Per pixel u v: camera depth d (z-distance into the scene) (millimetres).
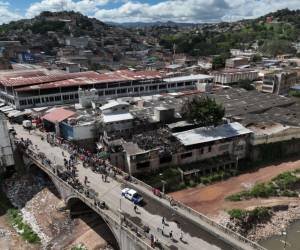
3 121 77125
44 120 95625
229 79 172375
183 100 112938
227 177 82875
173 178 76688
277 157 94125
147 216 52094
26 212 69000
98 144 83812
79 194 58375
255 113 115688
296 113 113812
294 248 59156
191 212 53406
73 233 61656
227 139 85750
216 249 44281
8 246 59625
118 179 64688
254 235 62375
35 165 78500
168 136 84688
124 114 89875
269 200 72875
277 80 153250
